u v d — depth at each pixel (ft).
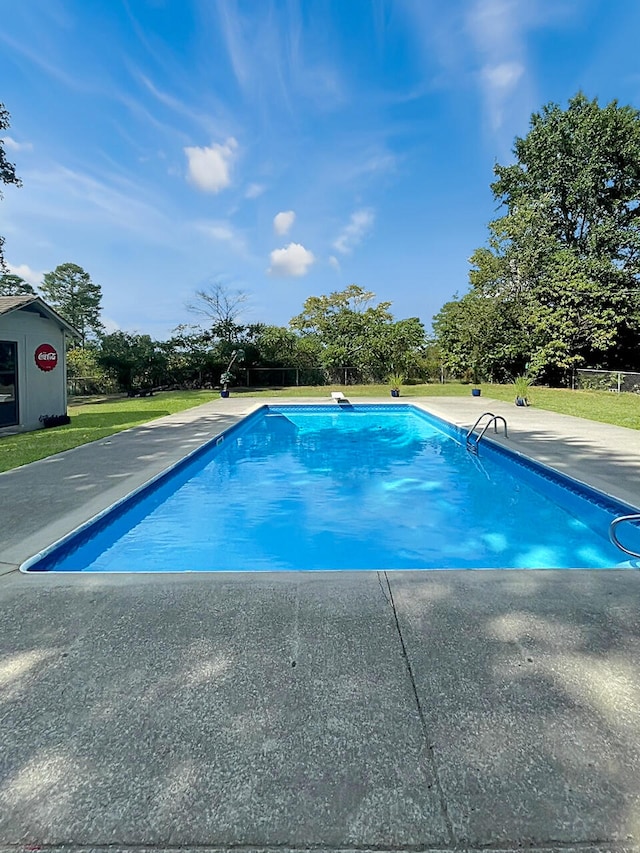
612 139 65.51
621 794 4.45
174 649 6.87
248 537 15.66
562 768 4.74
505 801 4.41
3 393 30.91
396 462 26.43
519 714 5.50
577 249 68.85
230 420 35.27
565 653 6.71
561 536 15.66
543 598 8.36
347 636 7.17
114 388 70.90
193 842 4.08
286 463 26.30
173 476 20.07
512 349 71.00
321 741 5.12
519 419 33.91
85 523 12.82
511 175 73.61
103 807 4.38
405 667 6.40
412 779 4.65
